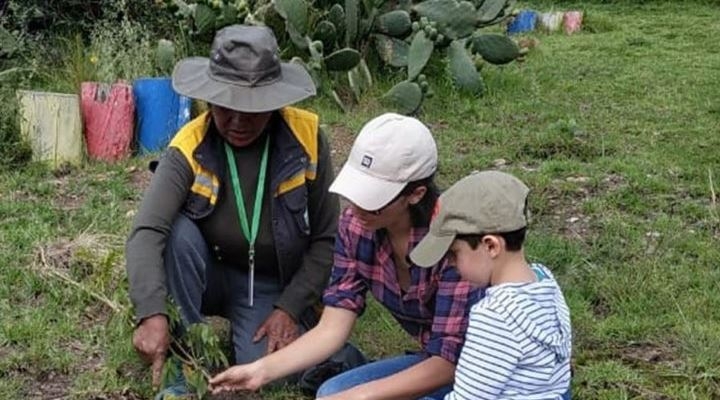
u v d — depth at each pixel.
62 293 4.20
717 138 6.99
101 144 6.26
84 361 3.74
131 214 5.20
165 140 6.50
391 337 3.88
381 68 8.27
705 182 5.87
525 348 2.52
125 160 6.30
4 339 3.86
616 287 4.30
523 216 2.57
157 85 6.45
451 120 7.46
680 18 15.48
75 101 6.17
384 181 2.82
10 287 4.28
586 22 14.38
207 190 3.33
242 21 7.52
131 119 6.37
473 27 7.90
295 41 7.51
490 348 2.53
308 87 3.33
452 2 7.86
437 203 2.79
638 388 3.55
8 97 6.32
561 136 6.82
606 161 6.27
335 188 2.86
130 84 6.84
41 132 6.10
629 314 4.11
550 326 2.56
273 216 3.38
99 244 4.62
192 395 3.32
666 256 4.71
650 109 8.04
